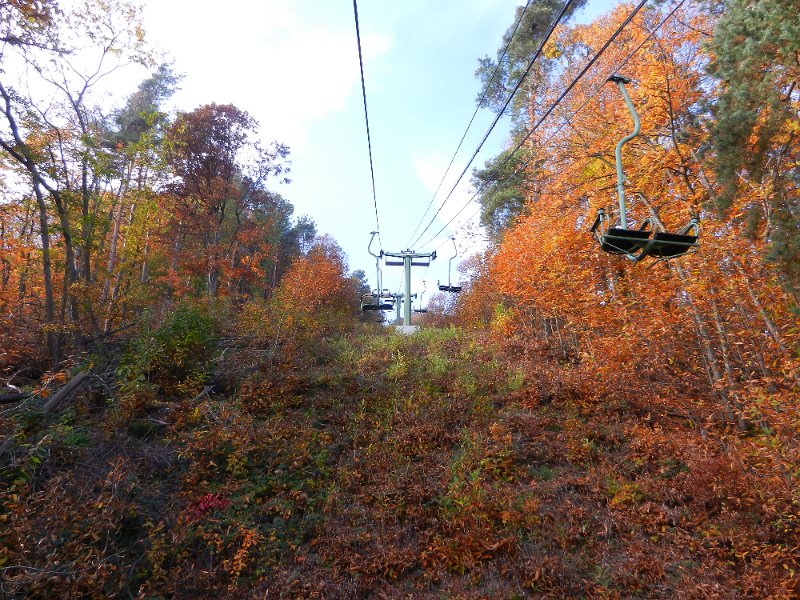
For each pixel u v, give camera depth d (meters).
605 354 10.39
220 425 8.55
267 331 14.66
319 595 5.42
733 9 6.52
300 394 11.48
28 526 4.79
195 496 6.77
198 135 29.03
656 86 9.44
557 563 5.77
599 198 11.70
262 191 33.94
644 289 9.38
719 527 6.22
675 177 9.63
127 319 14.24
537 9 21.70
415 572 5.92
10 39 11.45
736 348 8.32
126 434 7.80
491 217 26.92
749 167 6.49
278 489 7.40
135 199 16.23
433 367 13.84
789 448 5.98
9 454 6.06
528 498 7.10
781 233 6.24
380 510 6.96
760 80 6.29
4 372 10.56
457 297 32.34
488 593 5.38
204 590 5.46
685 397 9.33
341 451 8.88
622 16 14.44
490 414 10.47
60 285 14.27
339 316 26.39
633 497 7.14
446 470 7.97
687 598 5.12
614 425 9.70
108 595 4.84
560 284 13.13
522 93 24.22
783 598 4.91
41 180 12.03
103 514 5.42
